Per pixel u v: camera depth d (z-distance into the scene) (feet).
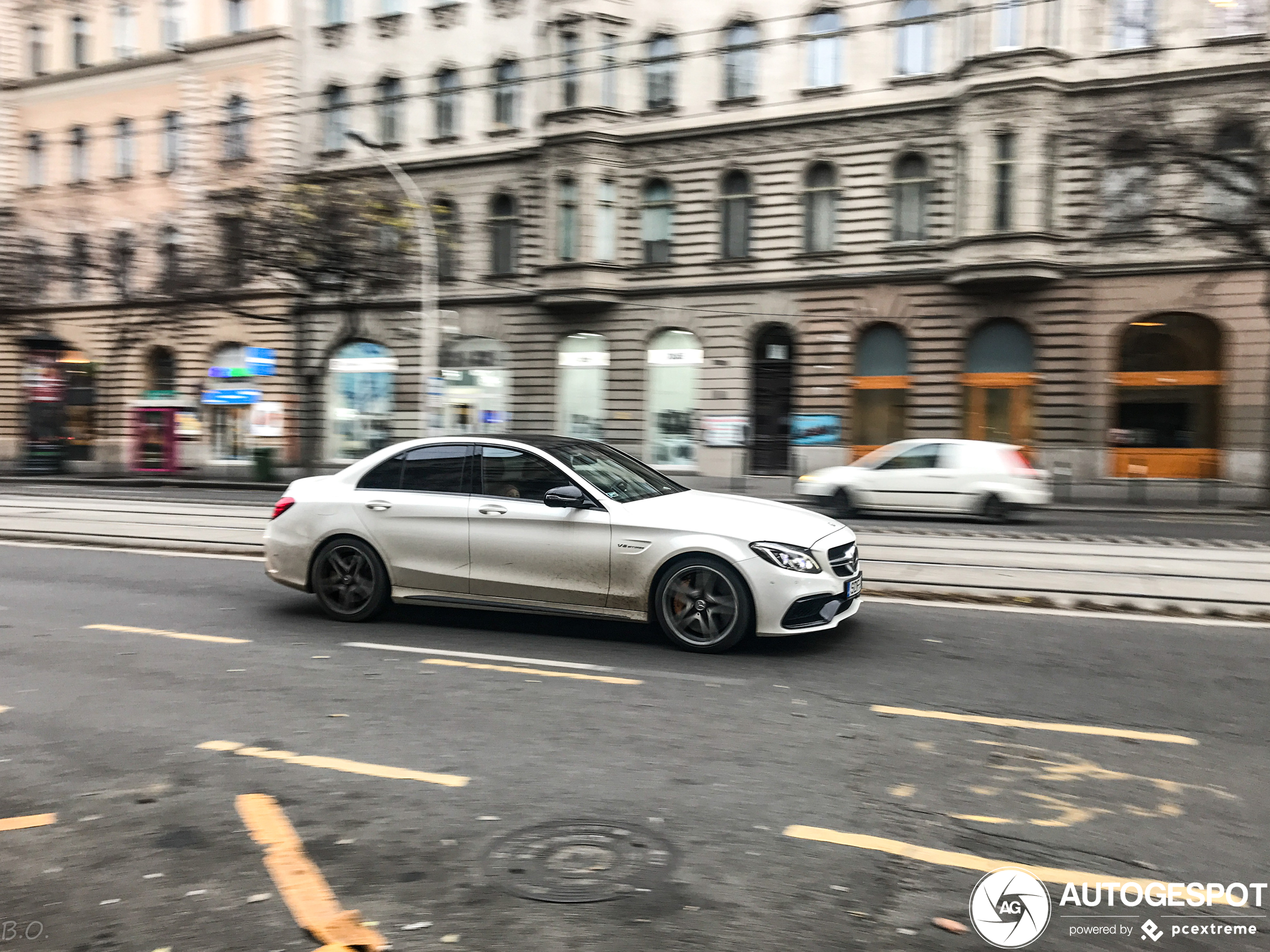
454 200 96.84
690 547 21.80
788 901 10.78
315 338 104.32
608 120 87.76
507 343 94.68
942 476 53.47
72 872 11.60
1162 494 69.05
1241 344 69.77
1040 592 28.50
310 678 20.02
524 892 10.98
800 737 16.28
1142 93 69.97
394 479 25.22
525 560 23.21
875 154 79.92
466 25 95.71
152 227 109.29
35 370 98.48
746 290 84.58
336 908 10.66
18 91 122.83
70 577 32.71
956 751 15.60
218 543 39.93
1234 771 14.74
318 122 103.65
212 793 13.96
